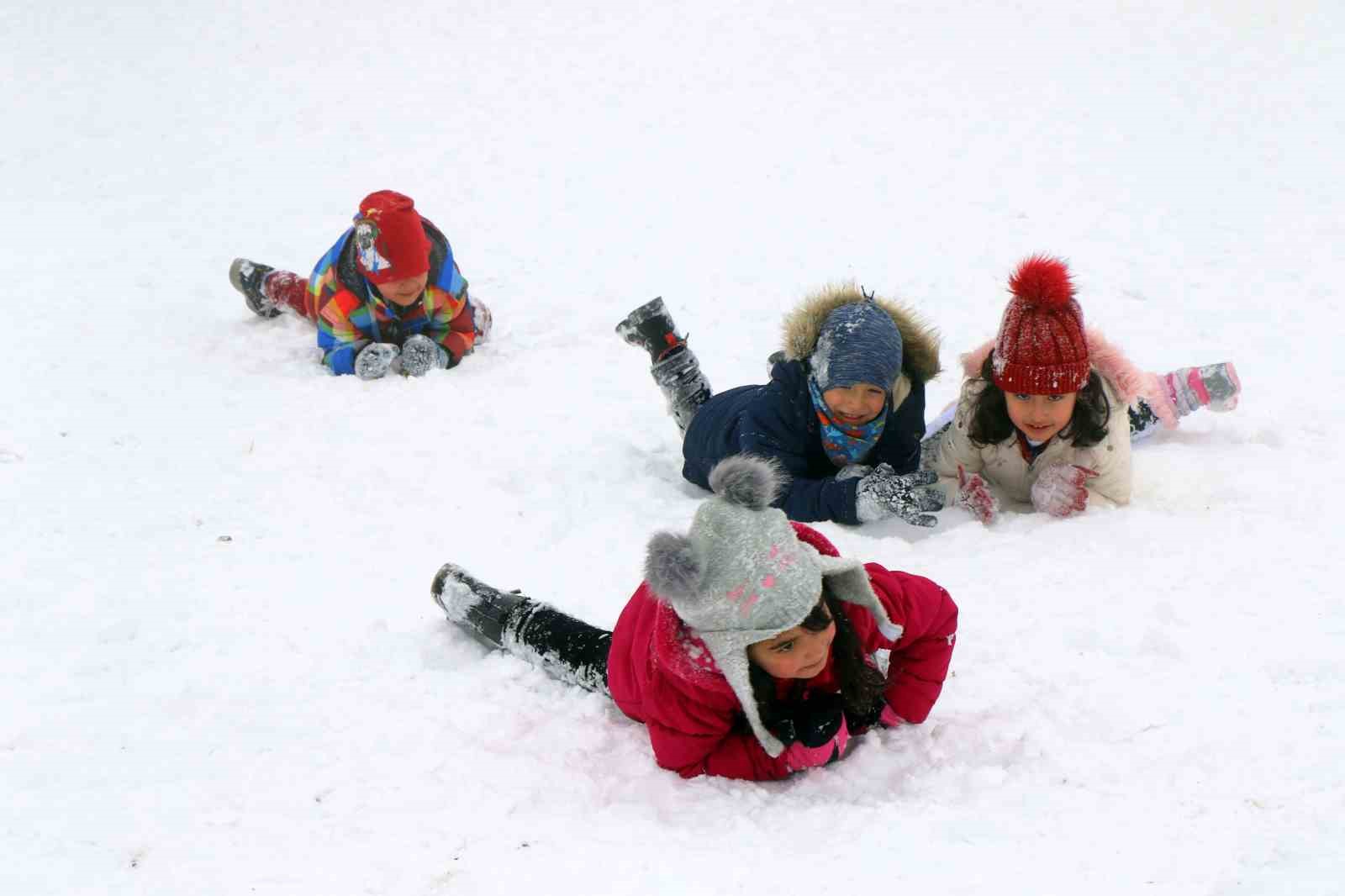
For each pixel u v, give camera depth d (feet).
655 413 20.66
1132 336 23.52
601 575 14.82
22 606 14.06
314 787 10.78
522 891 9.33
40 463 18.03
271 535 15.98
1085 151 37.55
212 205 35.83
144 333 24.26
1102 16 55.01
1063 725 11.28
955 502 16.42
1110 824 9.71
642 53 53.26
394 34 58.39
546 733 11.65
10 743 11.48
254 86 50.75
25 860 9.87
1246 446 18.12
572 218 33.73
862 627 10.53
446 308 22.82
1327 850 9.11
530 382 21.91
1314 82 43.45
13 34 59.62
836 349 15.62
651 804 10.60
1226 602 13.21
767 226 32.24
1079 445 15.87
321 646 13.25
